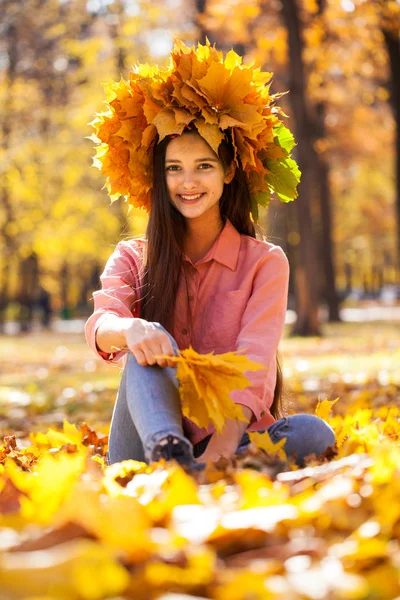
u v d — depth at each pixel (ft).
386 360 48.34
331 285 126.52
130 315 13.71
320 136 102.89
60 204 111.96
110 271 14.51
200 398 11.09
